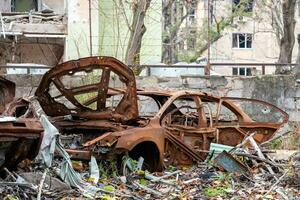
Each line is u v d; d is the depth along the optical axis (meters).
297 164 11.96
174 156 12.30
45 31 23.64
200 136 12.84
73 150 11.00
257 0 36.12
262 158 12.24
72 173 9.92
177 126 12.65
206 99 13.56
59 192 9.43
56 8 30.39
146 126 11.88
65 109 12.34
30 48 24.50
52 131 9.49
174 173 11.51
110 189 9.97
